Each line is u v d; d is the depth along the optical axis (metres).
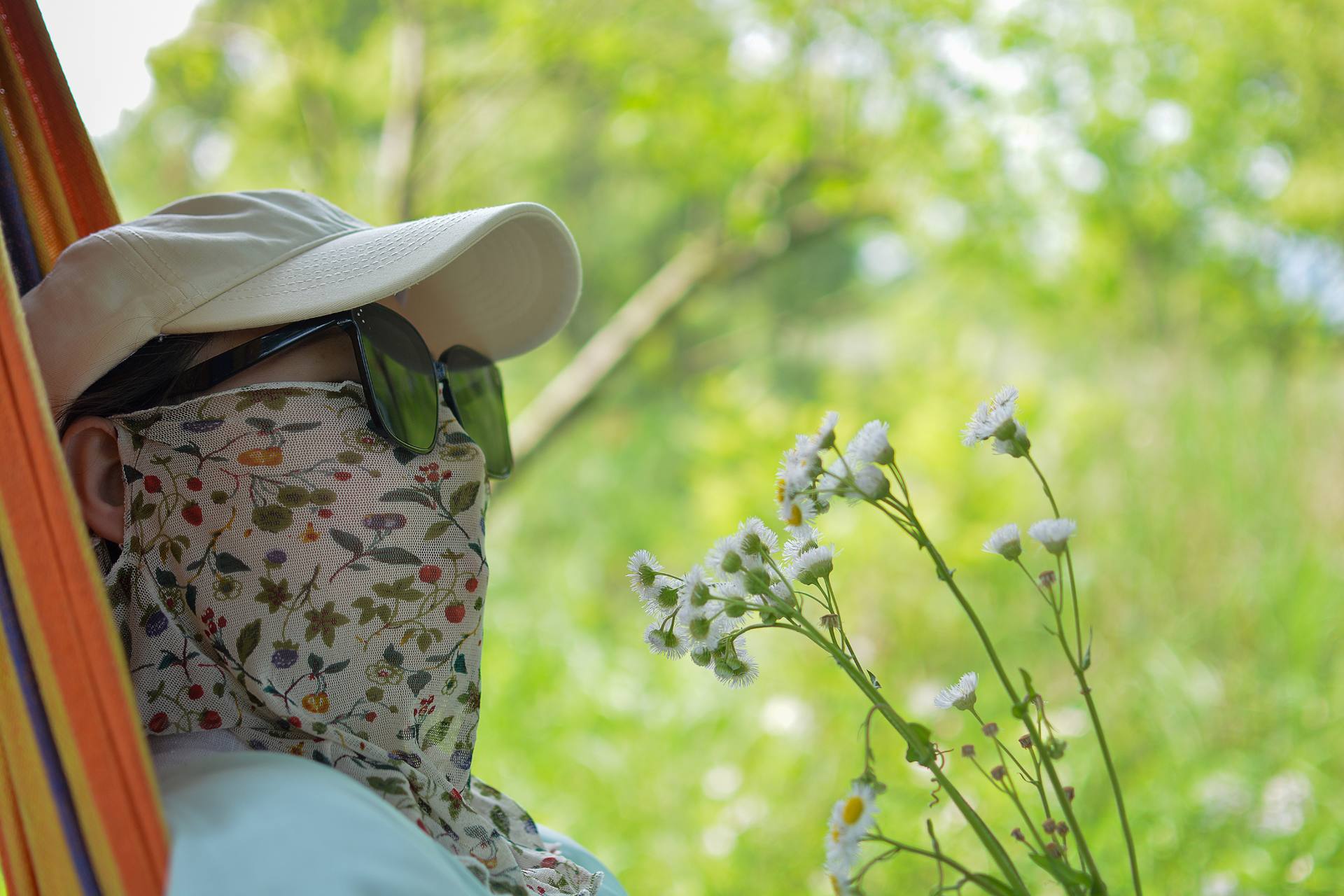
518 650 3.94
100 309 0.79
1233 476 3.68
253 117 4.36
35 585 0.63
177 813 0.65
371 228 0.94
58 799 0.67
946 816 2.60
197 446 0.80
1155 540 3.61
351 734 0.78
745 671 0.77
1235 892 2.31
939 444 3.91
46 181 1.00
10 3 0.97
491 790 0.99
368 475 0.82
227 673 0.79
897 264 6.12
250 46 4.26
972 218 4.16
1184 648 3.28
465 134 4.60
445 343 1.15
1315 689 3.01
